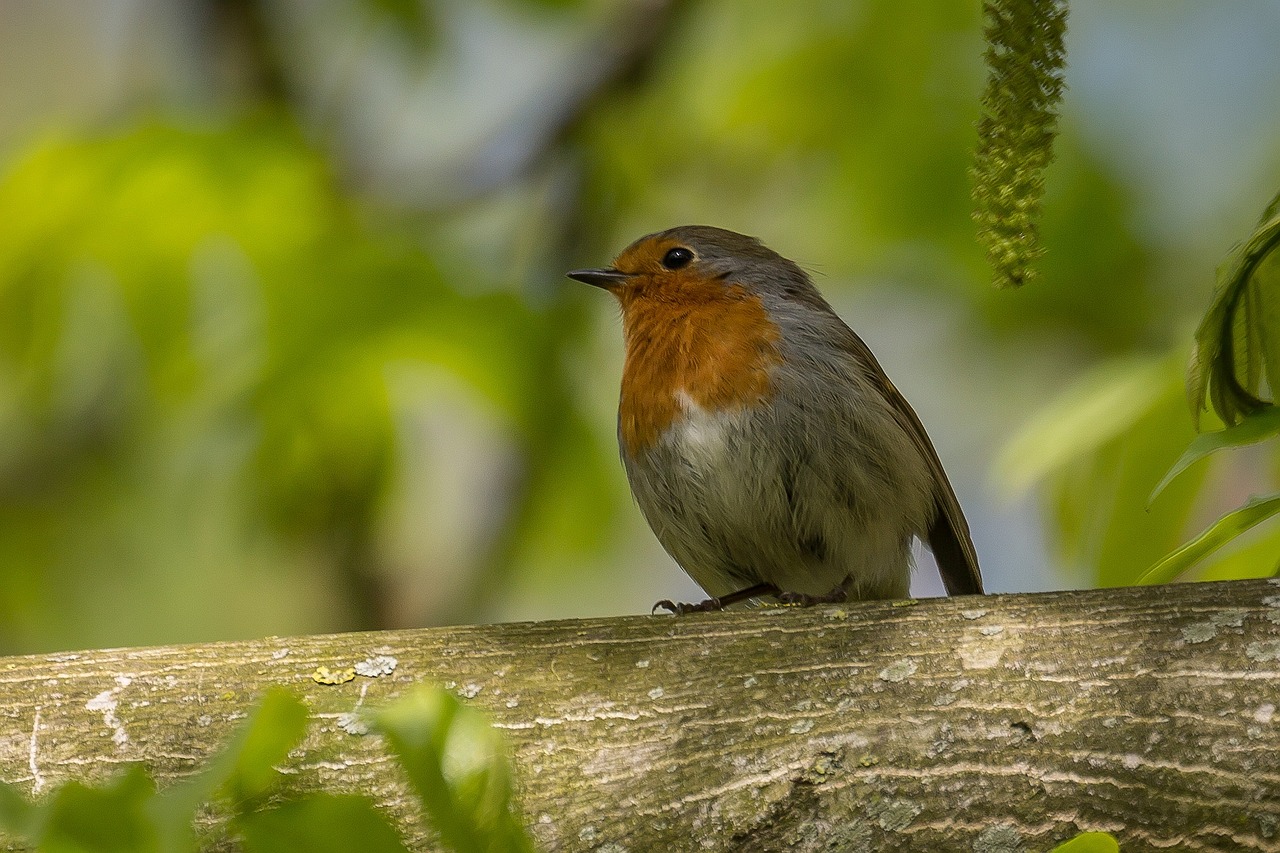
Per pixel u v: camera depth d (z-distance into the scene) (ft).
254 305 30.17
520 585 35.04
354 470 31.37
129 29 38.73
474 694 18.67
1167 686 17.26
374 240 30.48
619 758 18.06
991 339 37.58
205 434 31.40
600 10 35.83
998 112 16.67
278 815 12.23
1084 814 16.87
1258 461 27.25
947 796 17.20
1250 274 18.03
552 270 34.81
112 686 18.92
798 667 18.31
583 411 32.76
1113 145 36.86
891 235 35.83
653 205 36.94
